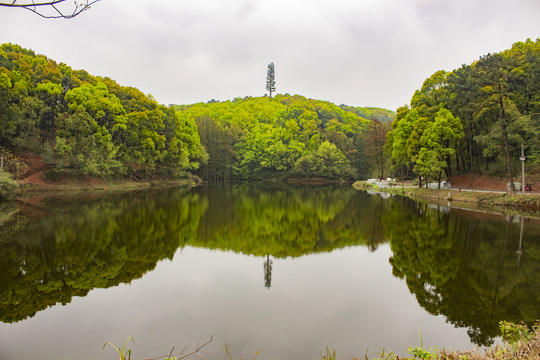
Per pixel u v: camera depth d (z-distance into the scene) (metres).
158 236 18.75
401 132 44.59
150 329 8.33
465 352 6.11
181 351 7.29
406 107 50.62
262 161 89.38
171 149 59.47
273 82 164.50
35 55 48.88
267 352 7.33
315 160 81.88
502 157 38.12
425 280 12.19
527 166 36.84
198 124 81.62
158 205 31.28
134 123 49.75
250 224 23.95
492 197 31.69
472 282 11.87
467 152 45.31
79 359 6.96
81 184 42.94
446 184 42.41
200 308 9.65
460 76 39.19
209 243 17.86
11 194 31.16
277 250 16.89
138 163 52.38
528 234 18.59
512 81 35.12
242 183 82.88
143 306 9.71
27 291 10.64
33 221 20.89
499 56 34.44
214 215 27.25
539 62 34.19
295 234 20.89
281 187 67.81
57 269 12.72
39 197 33.44
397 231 21.08
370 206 33.81
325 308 9.83
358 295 10.88
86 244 16.25
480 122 41.84
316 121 102.94
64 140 38.78
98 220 22.17
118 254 14.95
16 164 36.00
